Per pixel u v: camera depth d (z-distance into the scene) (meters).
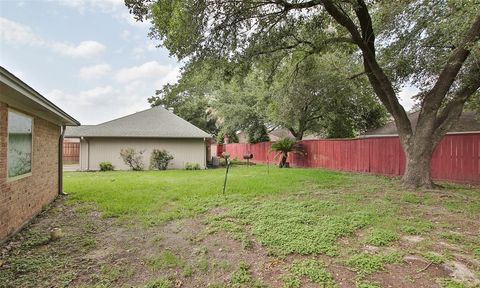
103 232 4.46
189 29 5.99
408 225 4.15
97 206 6.09
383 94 8.09
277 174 11.12
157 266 3.26
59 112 5.55
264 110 18.69
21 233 4.47
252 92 19.64
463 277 2.68
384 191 6.85
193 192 7.28
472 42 5.69
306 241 3.62
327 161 14.42
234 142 27.05
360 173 11.63
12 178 4.37
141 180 10.07
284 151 16.17
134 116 17.50
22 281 2.96
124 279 3.01
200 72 7.49
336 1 6.37
